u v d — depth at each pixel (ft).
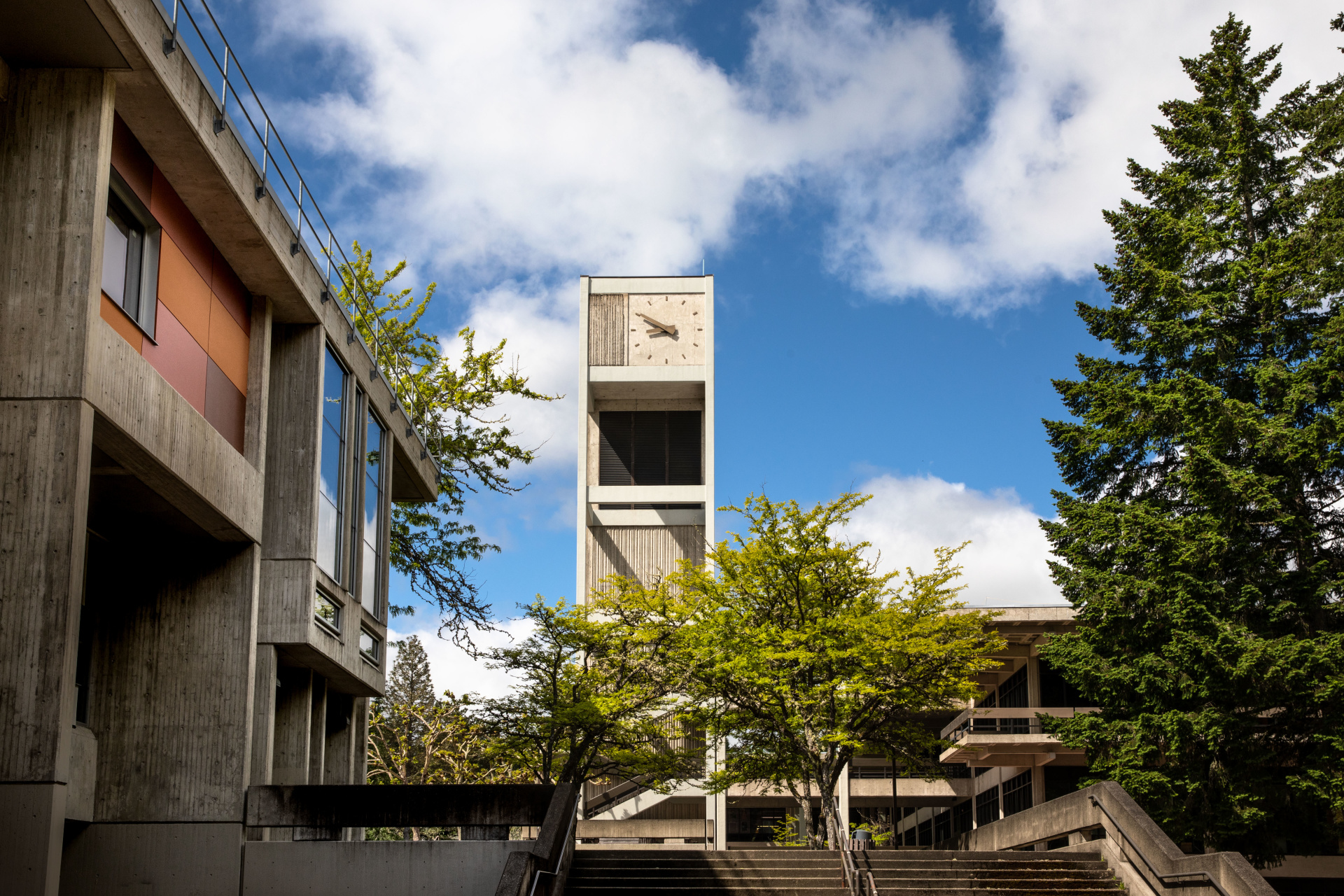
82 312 40.68
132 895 52.11
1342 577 81.46
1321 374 82.33
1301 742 82.38
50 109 42.32
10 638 38.45
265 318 60.13
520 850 49.16
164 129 46.96
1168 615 83.20
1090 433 94.12
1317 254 86.02
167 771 53.67
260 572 58.85
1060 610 127.13
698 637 98.78
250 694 54.90
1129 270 95.96
